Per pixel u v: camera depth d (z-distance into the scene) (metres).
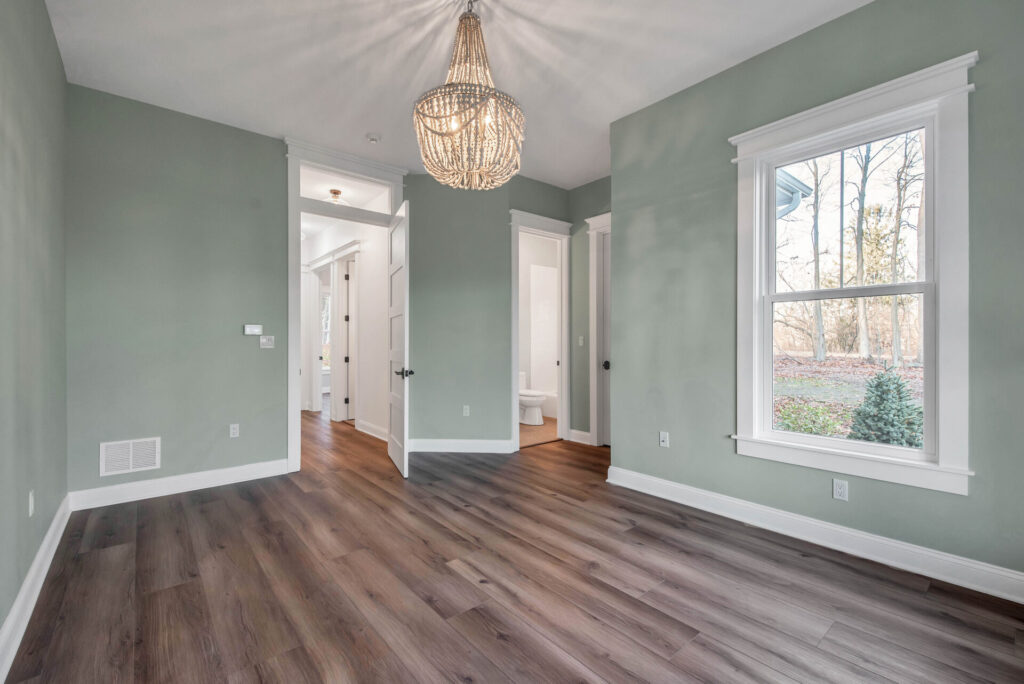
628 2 2.24
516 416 4.41
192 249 3.25
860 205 2.31
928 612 1.80
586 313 4.77
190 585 1.99
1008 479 1.87
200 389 3.27
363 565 2.18
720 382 2.78
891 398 2.22
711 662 1.53
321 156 3.79
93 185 2.91
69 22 2.33
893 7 2.15
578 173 4.49
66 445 2.78
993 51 1.90
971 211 1.94
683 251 2.96
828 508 2.36
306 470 3.73
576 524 2.66
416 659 1.54
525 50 2.61
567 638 1.65
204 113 3.24
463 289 4.40
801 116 2.41
